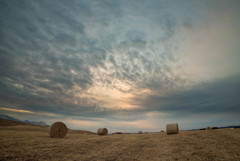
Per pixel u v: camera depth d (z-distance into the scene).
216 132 19.97
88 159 7.69
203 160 7.36
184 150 9.71
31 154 7.86
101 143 12.80
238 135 15.97
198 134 18.41
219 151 9.06
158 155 8.60
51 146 10.23
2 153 7.57
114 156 8.38
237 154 8.39
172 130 21.91
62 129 18.55
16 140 11.66
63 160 7.28
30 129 29.09
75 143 12.01
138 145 12.19
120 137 18.72
